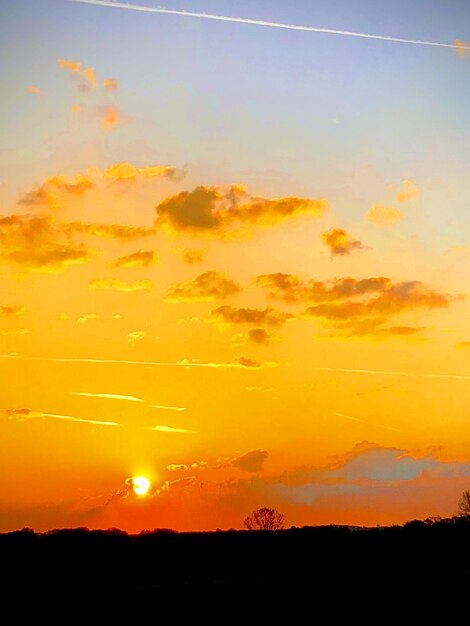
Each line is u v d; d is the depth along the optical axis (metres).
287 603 9.66
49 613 9.01
